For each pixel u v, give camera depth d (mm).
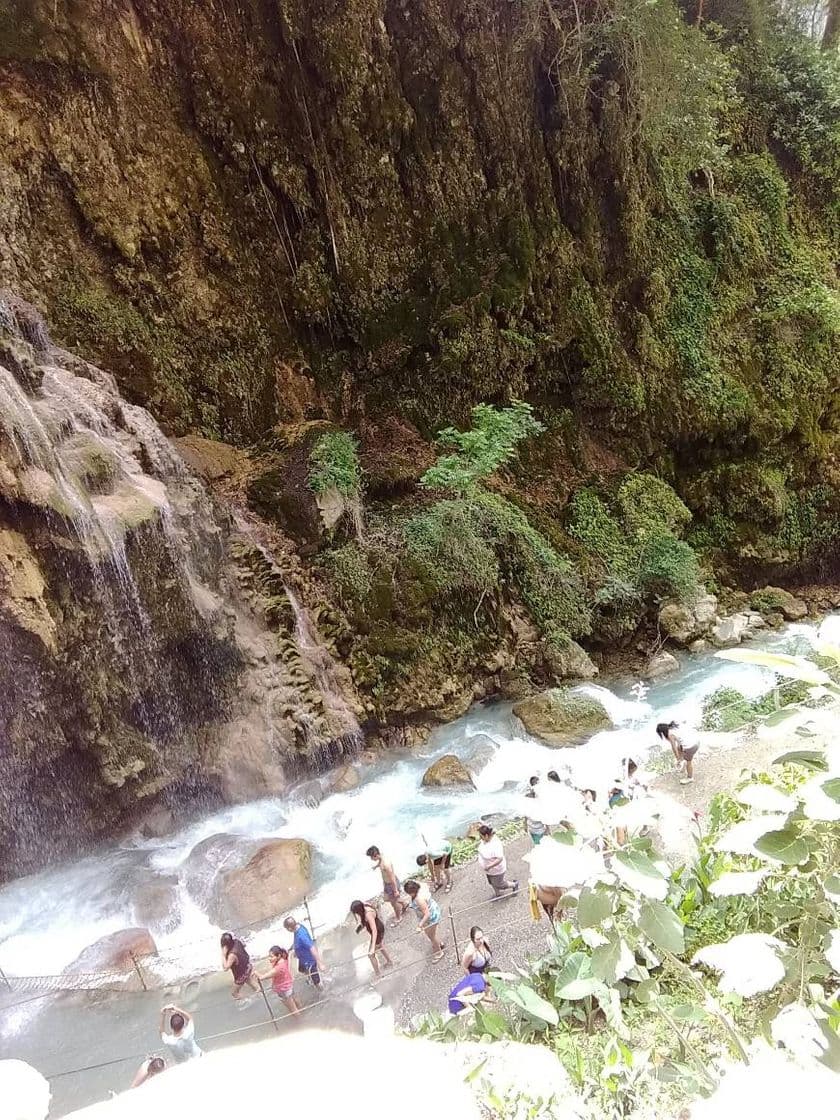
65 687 8852
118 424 11242
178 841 9859
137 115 12750
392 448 14758
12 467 8492
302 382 14742
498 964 6930
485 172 15672
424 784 10938
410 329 15203
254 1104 806
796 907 2111
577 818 2160
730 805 4230
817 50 20656
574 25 15125
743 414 17484
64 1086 6414
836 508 18234
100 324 12414
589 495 16141
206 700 10734
